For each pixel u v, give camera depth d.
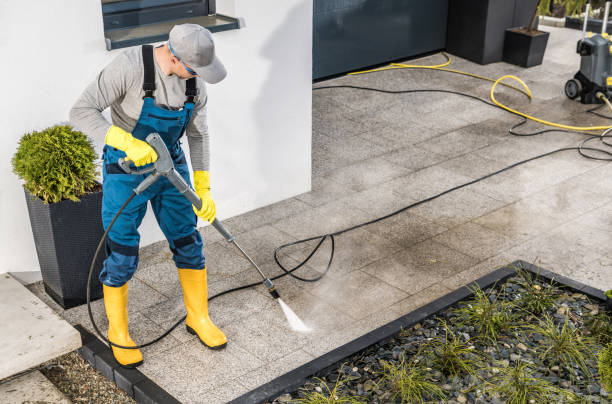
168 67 2.96
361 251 4.55
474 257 4.46
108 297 3.41
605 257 4.44
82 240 3.81
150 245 4.60
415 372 3.27
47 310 3.71
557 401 3.13
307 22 4.79
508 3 8.25
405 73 8.11
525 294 3.96
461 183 5.48
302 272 4.31
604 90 6.99
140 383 3.26
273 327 3.78
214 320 3.83
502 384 3.23
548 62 8.49
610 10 9.31
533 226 4.84
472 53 8.48
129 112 3.08
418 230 4.80
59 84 3.90
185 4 4.45
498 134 6.44
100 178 4.19
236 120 4.68
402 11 8.19
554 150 6.09
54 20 3.76
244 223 4.88
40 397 3.24
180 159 3.34
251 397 3.13
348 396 3.19
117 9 4.16
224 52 4.45
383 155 6.00
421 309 3.79
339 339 3.67
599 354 3.21
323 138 6.35
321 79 7.84
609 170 5.68
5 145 3.85
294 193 5.27
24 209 4.02
